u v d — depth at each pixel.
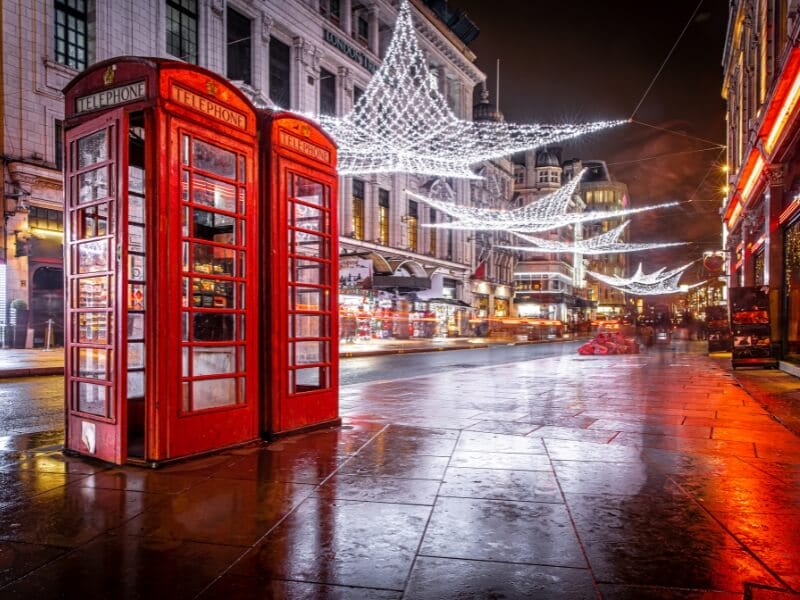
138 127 5.81
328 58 38.16
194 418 5.39
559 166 81.44
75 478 4.73
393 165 42.06
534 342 46.41
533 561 3.19
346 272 32.84
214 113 5.56
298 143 6.55
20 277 21.98
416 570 3.07
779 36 15.60
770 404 9.30
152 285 5.09
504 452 5.75
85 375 5.60
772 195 15.95
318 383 7.10
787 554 3.30
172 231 5.18
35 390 11.52
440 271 50.69
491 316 64.31
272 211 6.22
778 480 4.77
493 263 65.75
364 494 4.35
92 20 24.05
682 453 5.74
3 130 21.56
